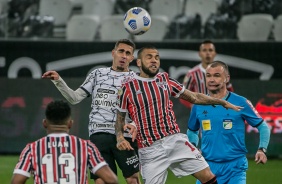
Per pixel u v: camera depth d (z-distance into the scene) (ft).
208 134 59.00
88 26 121.90
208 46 88.43
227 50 111.86
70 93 62.80
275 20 117.91
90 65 113.60
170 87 57.67
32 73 114.32
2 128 109.60
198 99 57.62
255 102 106.73
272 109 106.11
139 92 56.90
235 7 118.93
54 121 41.55
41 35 121.08
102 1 127.65
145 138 57.11
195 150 57.62
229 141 58.59
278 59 110.83
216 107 58.85
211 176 57.47
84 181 40.96
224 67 59.72
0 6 120.98
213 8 120.16
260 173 93.61
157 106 56.95
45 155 40.83
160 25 118.62
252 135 106.11
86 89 65.16
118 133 57.00
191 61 111.55
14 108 109.70
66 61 113.91
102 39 121.49
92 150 41.55
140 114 56.95
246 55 111.65
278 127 105.81
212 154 58.85
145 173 57.77
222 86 59.41
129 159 64.80
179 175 58.34
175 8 123.03
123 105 57.31
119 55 65.31
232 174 58.49
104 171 41.37
